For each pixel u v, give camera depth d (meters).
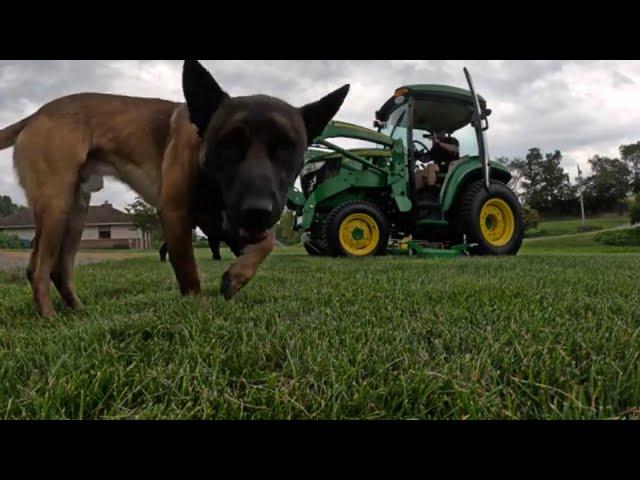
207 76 2.69
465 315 2.62
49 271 3.19
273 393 1.51
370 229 9.46
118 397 1.51
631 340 2.04
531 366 1.71
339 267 6.04
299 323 2.48
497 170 10.38
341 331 2.32
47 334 2.39
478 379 1.63
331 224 9.23
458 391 1.49
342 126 9.56
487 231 10.08
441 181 10.13
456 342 2.10
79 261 11.25
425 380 1.58
